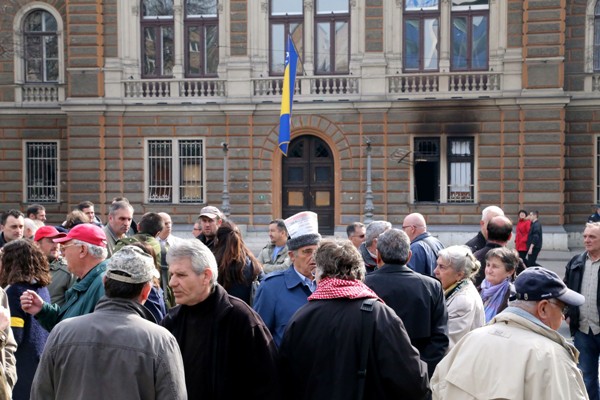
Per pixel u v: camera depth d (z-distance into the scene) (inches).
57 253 301.4
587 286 329.1
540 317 179.8
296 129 1061.8
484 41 1032.2
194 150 1078.4
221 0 1066.1
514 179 1010.7
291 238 262.4
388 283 242.2
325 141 1072.8
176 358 171.3
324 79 1053.8
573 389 163.9
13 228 390.6
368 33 1040.8
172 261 190.7
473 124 1018.1
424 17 1042.7
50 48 1146.7
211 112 1066.1
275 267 384.5
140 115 1072.2
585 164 1033.5
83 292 245.9
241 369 190.9
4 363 217.0
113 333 168.6
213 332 191.3
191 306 195.2
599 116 1026.7
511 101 998.4
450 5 1034.7
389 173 1039.6
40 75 1149.7
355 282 197.0
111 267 177.3
